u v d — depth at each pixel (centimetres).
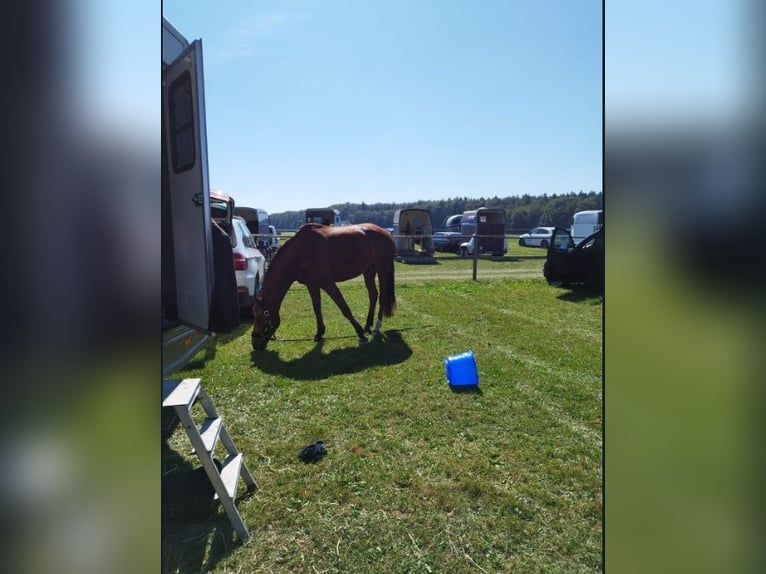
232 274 358
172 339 277
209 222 278
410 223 1802
